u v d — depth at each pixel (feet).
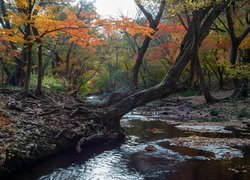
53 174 34.14
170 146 47.55
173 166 36.78
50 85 84.48
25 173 34.04
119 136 52.70
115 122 52.85
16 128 39.47
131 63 156.25
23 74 82.07
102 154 43.21
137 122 77.30
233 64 96.48
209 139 51.37
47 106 53.42
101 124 51.62
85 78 125.49
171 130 63.46
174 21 115.03
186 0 44.29
